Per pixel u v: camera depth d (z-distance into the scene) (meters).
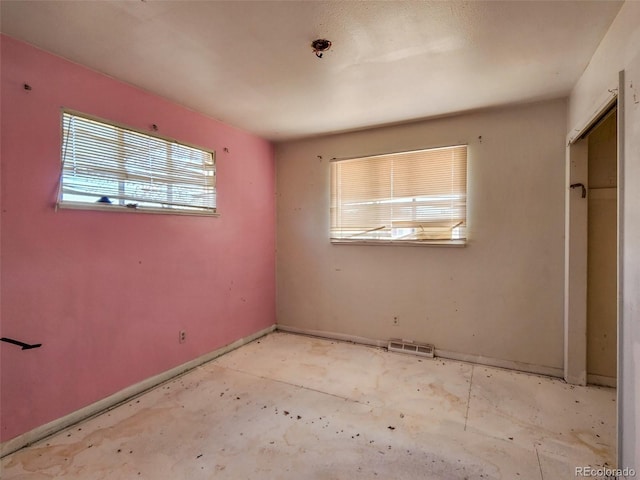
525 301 2.90
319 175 3.80
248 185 3.62
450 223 3.15
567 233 2.66
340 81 2.37
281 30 1.76
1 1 1.50
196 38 1.83
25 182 1.90
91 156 2.21
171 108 2.72
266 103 2.77
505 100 2.73
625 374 1.51
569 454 1.82
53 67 2.00
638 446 1.40
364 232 3.56
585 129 2.24
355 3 1.55
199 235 3.03
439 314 3.24
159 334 2.68
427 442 1.93
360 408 2.31
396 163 3.38
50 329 2.02
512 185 2.91
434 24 1.72
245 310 3.61
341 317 3.74
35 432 1.95
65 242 2.09
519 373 2.88
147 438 1.98
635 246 1.41
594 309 2.66
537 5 1.57
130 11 1.59
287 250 4.03
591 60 2.06
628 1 1.50
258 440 1.96
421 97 2.66
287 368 2.98
